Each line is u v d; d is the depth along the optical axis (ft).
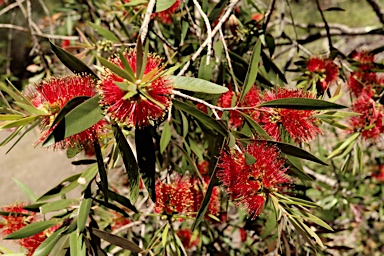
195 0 1.84
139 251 1.77
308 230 1.60
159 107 1.50
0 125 1.52
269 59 2.11
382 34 2.44
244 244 2.99
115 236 1.73
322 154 2.99
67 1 3.54
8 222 1.87
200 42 2.03
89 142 1.58
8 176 5.13
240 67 2.02
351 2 6.81
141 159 1.62
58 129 1.44
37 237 1.78
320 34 2.47
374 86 2.12
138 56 1.43
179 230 2.38
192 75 2.11
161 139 1.84
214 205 1.95
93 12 3.14
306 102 1.59
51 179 5.03
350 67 2.16
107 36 2.30
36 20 6.25
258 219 2.21
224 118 1.86
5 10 3.14
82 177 1.72
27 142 5.71
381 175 3.45
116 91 1.48
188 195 1.85
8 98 3.53
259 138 1.66
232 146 1.63
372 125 2.05
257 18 2.78
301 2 6.39
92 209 1.86
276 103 1.62
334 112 1.71
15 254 1.74
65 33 4.05
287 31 6.45
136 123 1.55
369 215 3.78
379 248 3.91
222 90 1.58
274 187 1.67
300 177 1.71
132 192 1.61
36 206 1.77
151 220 2.87
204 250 2.86
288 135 1.73
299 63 2.16
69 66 1.59
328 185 3.22
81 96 1.48
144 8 2.08
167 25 2.61
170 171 2.06
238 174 1.62
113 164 1.75
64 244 1.67
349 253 3.83
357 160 2.19
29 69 3.07
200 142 2.53
